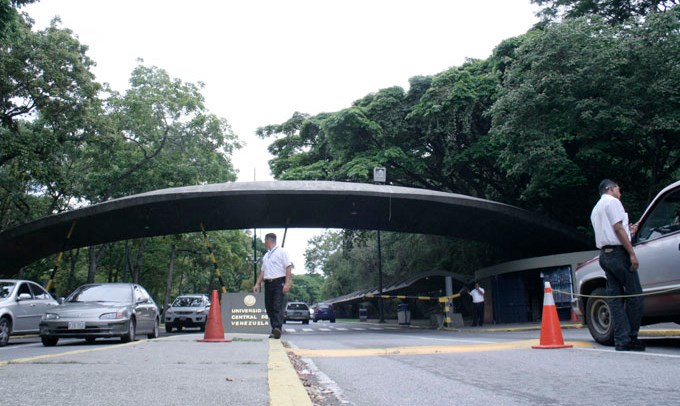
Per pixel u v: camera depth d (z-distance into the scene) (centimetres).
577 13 2669
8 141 2164
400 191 2273
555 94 2069
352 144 3102
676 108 1978
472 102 2709
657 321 870
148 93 3450
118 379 465
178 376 486
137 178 3400
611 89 1991
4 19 1727
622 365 605
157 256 4722
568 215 2772
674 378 511
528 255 3053
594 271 888
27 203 3269
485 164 2967
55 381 451
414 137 3120
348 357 799
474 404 415
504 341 1117
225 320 1284
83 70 2392
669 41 1920
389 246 4566
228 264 4969
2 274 2611
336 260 6209
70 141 2659
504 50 2817
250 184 2289
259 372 519
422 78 3062
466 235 2878
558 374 557
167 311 2622
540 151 2066
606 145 2117
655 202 829
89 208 2225
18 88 2238
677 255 770
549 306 834
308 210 2591
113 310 1325
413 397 452
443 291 3177
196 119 3500
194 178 3500
